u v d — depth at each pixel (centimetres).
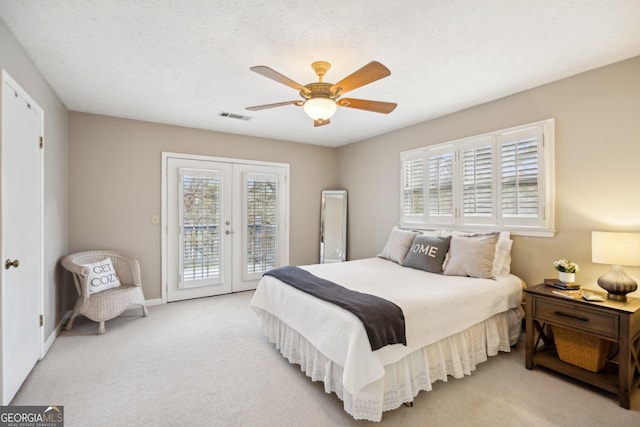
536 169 286
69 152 356
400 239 364
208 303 415
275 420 186
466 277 283
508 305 265
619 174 240
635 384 209
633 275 234
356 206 516
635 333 199
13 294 199
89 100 327
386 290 238
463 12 183
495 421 184
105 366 247
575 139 264
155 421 183
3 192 186
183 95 314
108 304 317
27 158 227
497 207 316
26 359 222
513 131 303
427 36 208
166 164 415
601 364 223
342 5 176
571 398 207
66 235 349
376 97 315
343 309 199
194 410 194
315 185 545
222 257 455
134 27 199
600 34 205
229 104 340
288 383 227
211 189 446
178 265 424
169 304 411
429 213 386
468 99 320
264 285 297
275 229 504
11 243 197
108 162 379
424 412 192
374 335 178
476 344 247
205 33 205
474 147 336
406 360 198
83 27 198
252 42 216
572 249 265
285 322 252
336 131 450
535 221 287
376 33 205
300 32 204
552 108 278
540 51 227
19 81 215
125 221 389
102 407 196
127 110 359
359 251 508
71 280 352
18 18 188
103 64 248
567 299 222
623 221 238
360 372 174
